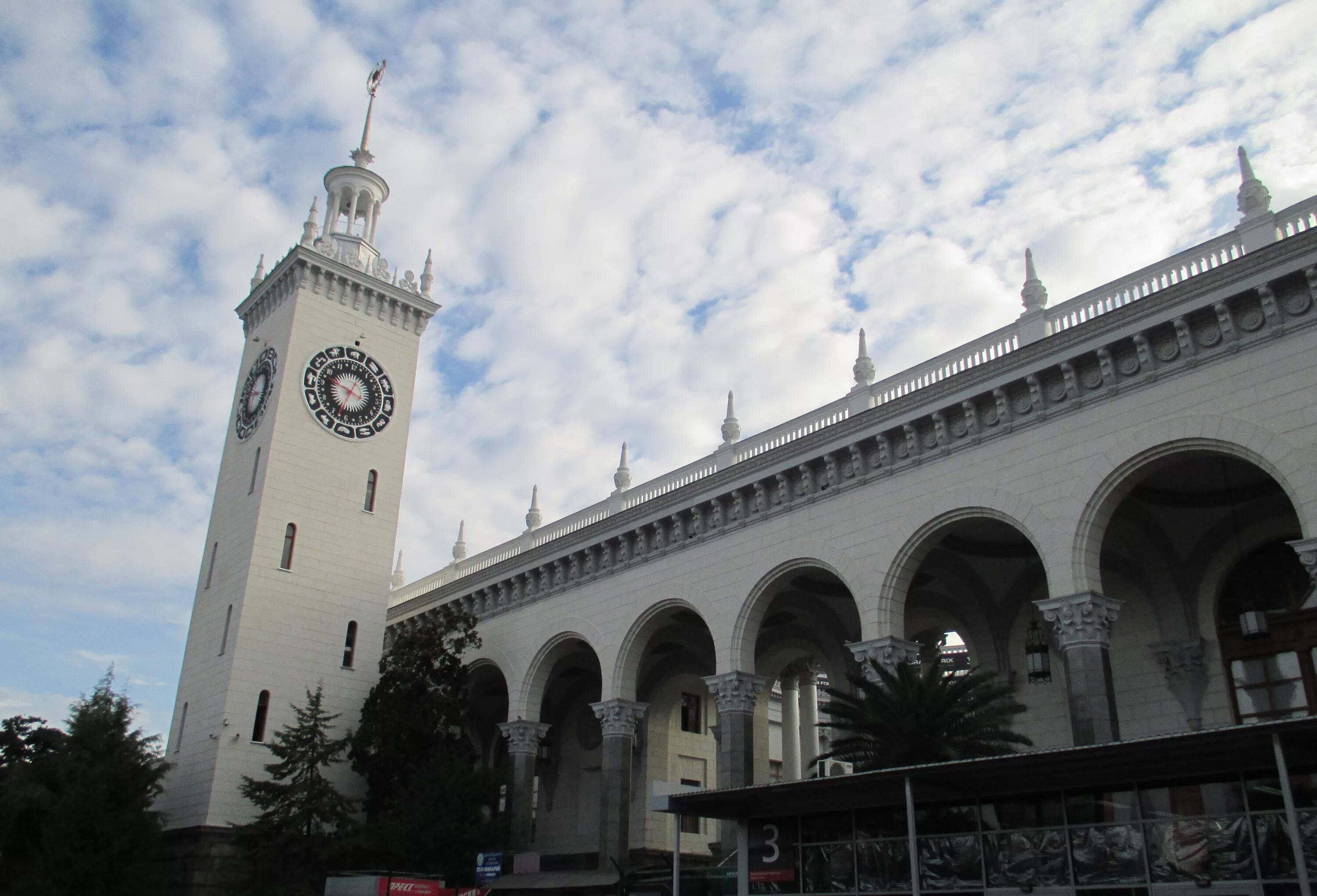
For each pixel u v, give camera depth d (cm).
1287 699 2892
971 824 2198
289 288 5353
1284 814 1809
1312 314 2423
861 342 3559
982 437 3012
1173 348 2659
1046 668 2828
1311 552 2308
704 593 3750
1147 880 1925
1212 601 3102
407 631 5062
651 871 3319
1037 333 2992
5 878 4094
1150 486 3042
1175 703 3100
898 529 3155
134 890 3838
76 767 3947
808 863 2428
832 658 4031
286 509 4906
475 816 4069
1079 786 2059
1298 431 2389
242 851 4231
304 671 4756
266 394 5150
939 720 2572
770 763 6681
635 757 4822
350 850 4069
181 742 4731
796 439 3541
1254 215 2597
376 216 5962
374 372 5438
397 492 5347
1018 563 3506
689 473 4066
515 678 4562
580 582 4369
